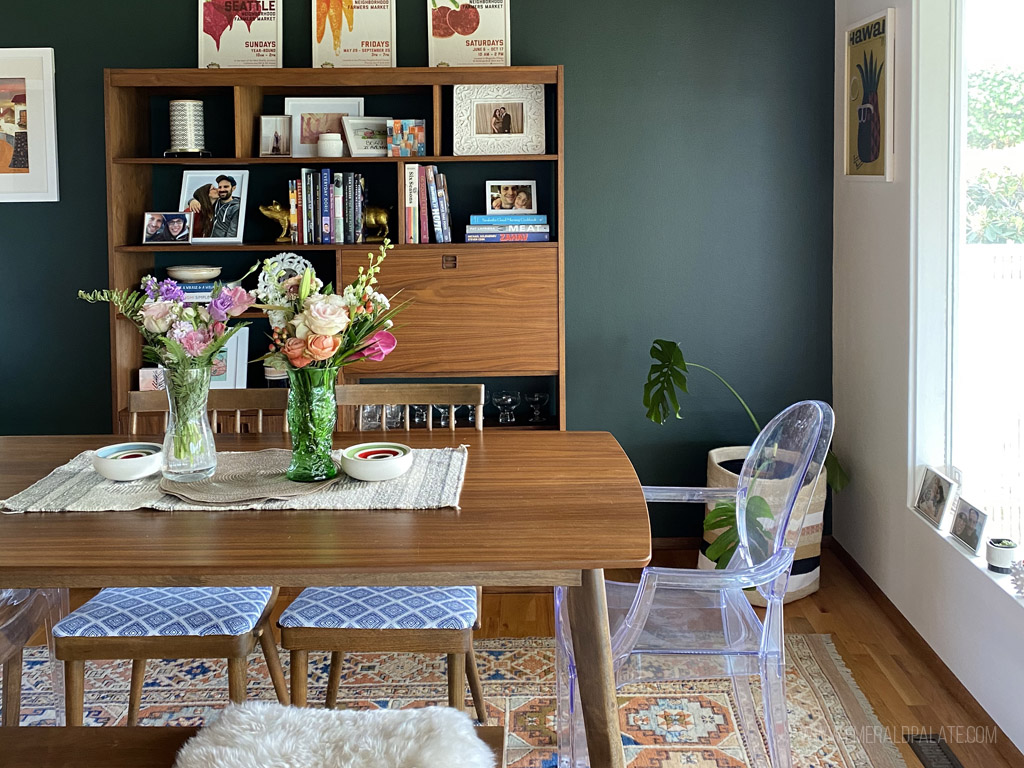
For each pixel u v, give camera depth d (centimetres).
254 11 390
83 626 229
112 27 394
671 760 263
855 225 377
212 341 229
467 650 237
